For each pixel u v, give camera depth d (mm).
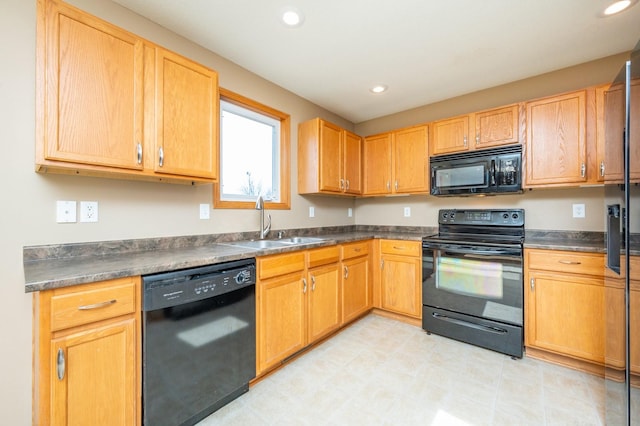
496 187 2410
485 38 1970
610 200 1401
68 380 1052
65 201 1468
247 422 1468
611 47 2086
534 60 2262
